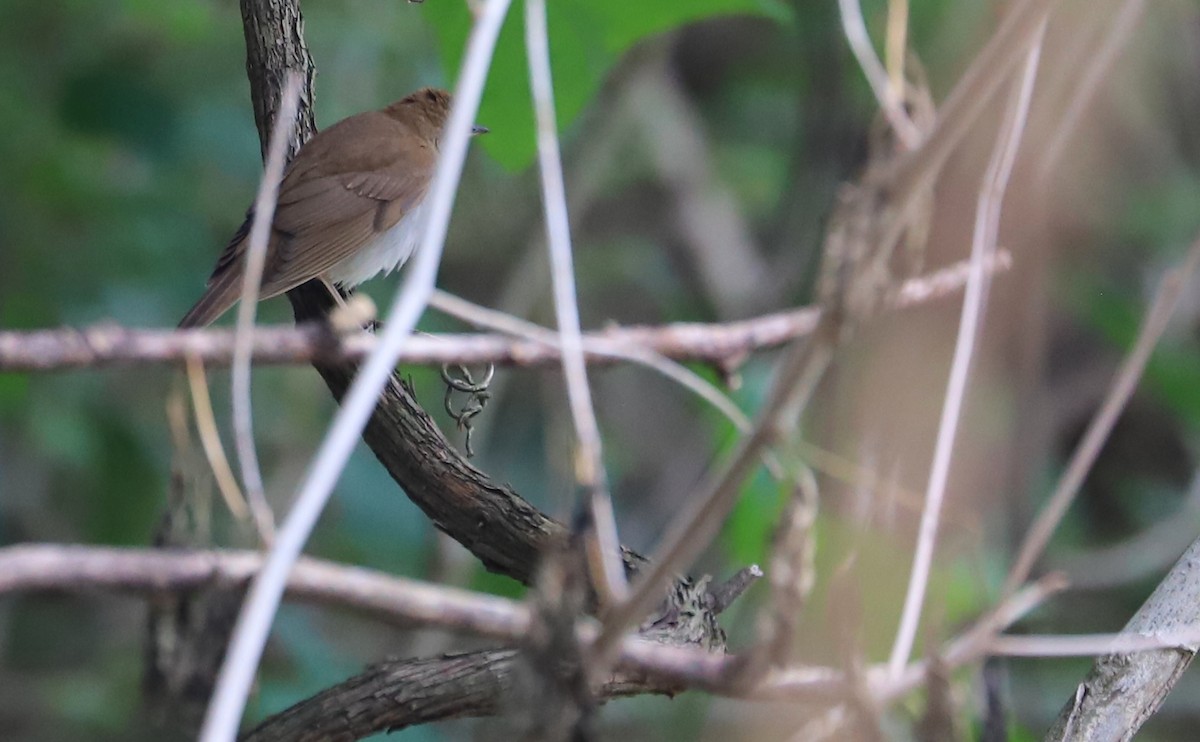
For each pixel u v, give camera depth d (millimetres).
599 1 8664
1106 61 6402
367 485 12070
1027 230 10070
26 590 3756
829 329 4176
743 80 17594
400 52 13227
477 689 6766
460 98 4805
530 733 4180
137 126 12172
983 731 6559
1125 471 14227
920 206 4684
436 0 8680
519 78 8938
